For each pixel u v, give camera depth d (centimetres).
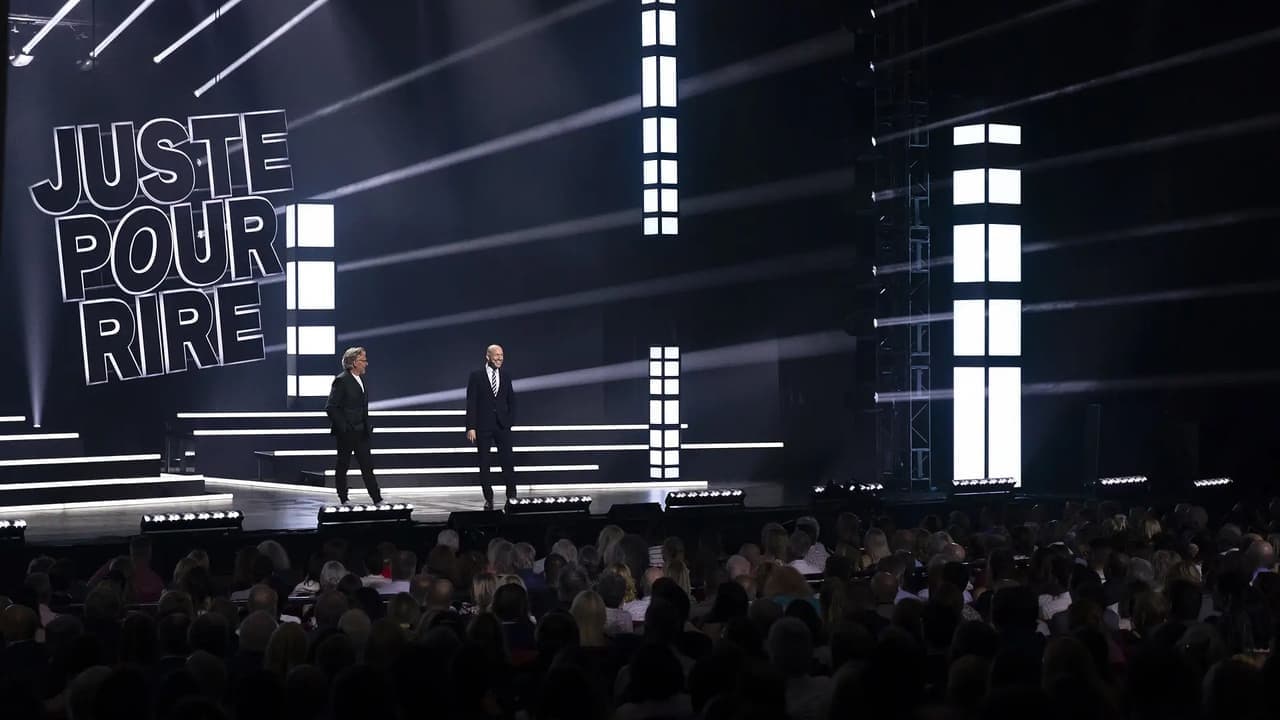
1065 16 1825
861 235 1738
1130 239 1800
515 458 1922
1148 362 1794
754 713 386
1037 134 1861
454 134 2183
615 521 1290
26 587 770
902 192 1719
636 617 746
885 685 429
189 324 1948
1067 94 1844
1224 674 412
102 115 2069
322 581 798
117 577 861
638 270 2064
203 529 1154
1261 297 1708
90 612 684
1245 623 677
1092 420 1714
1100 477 1706
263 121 2019
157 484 1689
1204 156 1742
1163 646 441
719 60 2030
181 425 1961
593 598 606
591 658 553
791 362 2000
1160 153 1777
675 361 1973
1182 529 1109
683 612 670
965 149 1658
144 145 1933
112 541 1122
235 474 1945
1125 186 1803
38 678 533
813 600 700
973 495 1523
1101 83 1816
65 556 1102
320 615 645
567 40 2105
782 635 505
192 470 1950
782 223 1998
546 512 1281
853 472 1806
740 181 2023
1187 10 1738
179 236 1950
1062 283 1855
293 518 1396
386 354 2211
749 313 2033
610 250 2095
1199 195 1748
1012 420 1669
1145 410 1706
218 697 500
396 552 894
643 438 1991
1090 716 377
